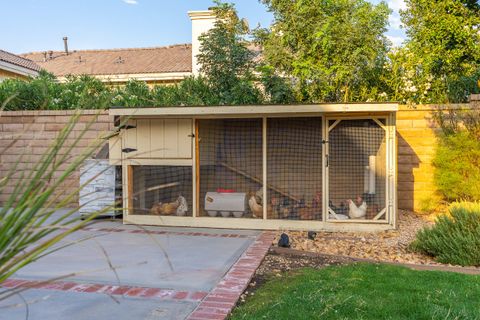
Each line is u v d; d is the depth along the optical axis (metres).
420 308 3.93
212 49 12.38
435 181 9.38
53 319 3.74
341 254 6.39
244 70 12.55
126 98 12.24
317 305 4.02
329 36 11.21
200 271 5.27
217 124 8.59
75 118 2.00
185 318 3.75
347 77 11.59
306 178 8.20
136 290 4.54
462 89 11.23
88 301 4.20
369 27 11.42
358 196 8.03
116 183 8.98
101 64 20.12
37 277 4.96
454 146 8.97
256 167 8.45
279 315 3.79
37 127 10.99
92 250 6.38
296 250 6.41
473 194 8.59
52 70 20.06
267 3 12.40
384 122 7.93
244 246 6.73
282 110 7.79
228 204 8.35
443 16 12.07
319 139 8.16
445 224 6.35
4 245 1.68
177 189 8.66
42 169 1.85
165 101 12.22
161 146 8.48
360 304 4.01
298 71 11.68
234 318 3.78
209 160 8.60
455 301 4.16
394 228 7.90
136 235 7.58
